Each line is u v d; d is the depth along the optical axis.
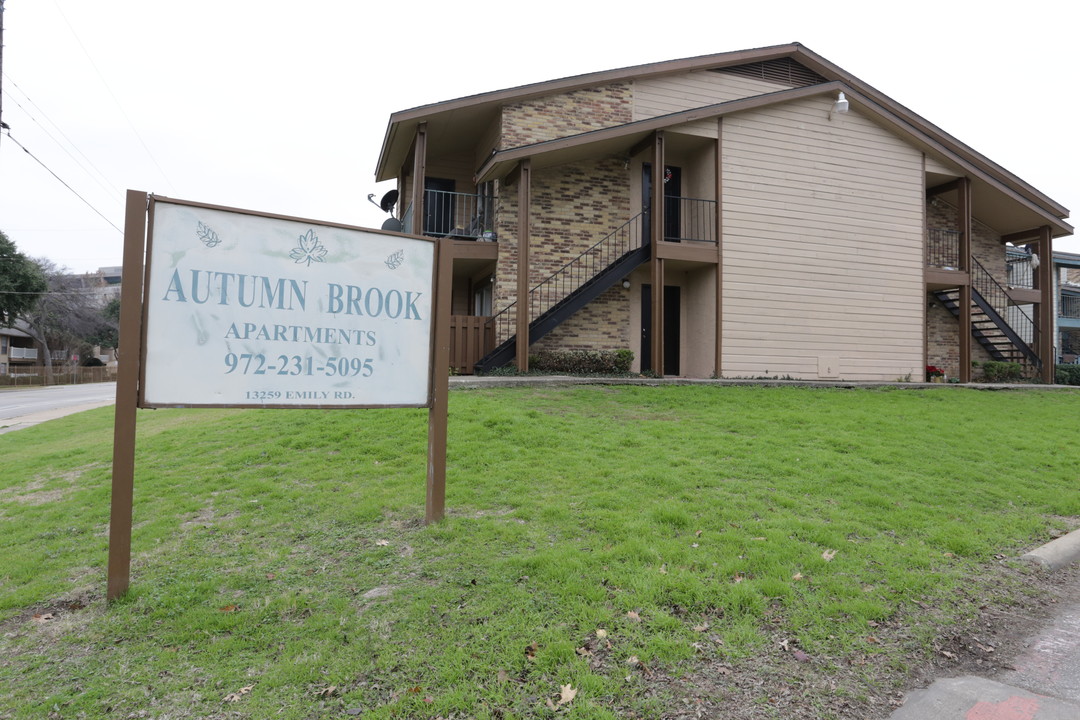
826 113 15.11
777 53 15.90
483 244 13.98
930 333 17.83
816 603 3.79
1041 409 11.97
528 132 14.10
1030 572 4.60
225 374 4.22
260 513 5.46
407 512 5.31
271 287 4.41
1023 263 23.80
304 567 4.33
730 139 14.29
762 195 14.48
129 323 3.92
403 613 3.60
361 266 4.77
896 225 15.59
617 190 14.80
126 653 3.29
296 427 8.51
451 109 13.63
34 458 9.20
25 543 5.20
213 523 5.29
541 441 7.41
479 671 3.05
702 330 14.58
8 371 42.94
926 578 4.25
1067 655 3.49
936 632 3.64
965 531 5.17
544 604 3.67
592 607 3.61
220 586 4.04
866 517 5.30
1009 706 2.95
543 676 3.01
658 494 5.63
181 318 4.09
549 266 14.24
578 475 6.18
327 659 3.17
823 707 2.90
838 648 3.38
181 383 4.07
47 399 25.53
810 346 14.66
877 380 15.22
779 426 8.79
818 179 14.97
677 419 9.15
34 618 3.74
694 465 6.55
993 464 7.38
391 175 18.17
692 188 15.12
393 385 4.86
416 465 6.65
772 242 14.49
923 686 3.13
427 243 5.05
